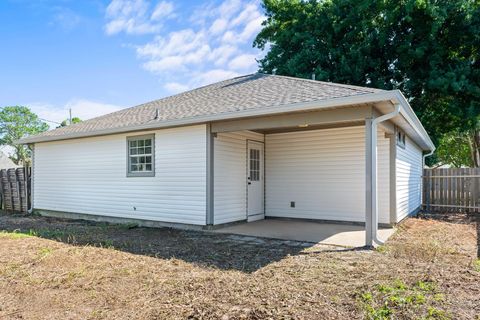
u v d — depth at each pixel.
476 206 11.75
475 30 13.52
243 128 7.34
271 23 19.97
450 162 26.30
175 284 3.96
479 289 3.59
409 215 10.28
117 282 4.07
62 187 11.07
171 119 8.16
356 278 4.08
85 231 7.99
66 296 3.65
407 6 13.59
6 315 3.20
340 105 5.87
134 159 9.39
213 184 7.94
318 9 16.94
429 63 14.49
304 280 4.04
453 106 14.58
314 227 8.17
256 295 3.55
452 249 5.68
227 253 5.55
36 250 5.81
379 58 15.57
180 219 8.37
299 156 9.47
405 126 8.45
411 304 3.18
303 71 16.28
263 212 9.88
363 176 8.53
